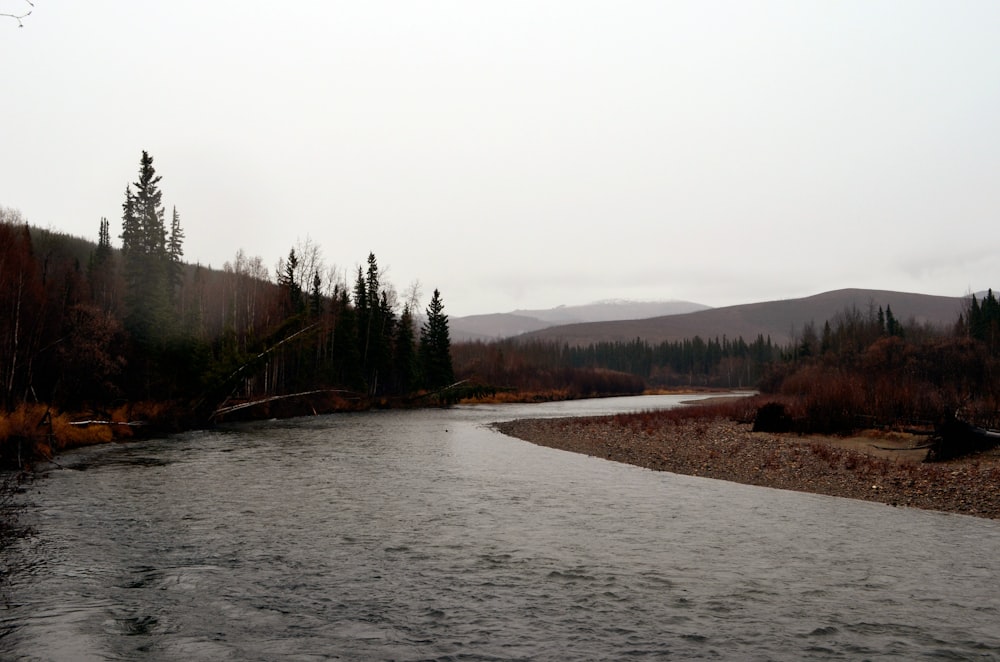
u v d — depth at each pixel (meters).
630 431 41.38
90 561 12.78
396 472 25.31
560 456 31.06
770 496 20.69
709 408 57.78
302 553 13.57
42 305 39.03
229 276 78.50
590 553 13.76
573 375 140.12
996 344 79.50
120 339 46.44
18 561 12.67
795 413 38.91
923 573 12.48
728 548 14.23
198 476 23.88
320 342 73.69
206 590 11.20
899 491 21.02
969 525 16.64
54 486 21.30
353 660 8.48
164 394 48.47
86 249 99.06
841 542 14.81
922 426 34.66
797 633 9.55
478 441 38.28
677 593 11.26
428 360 94.25
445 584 11.66
